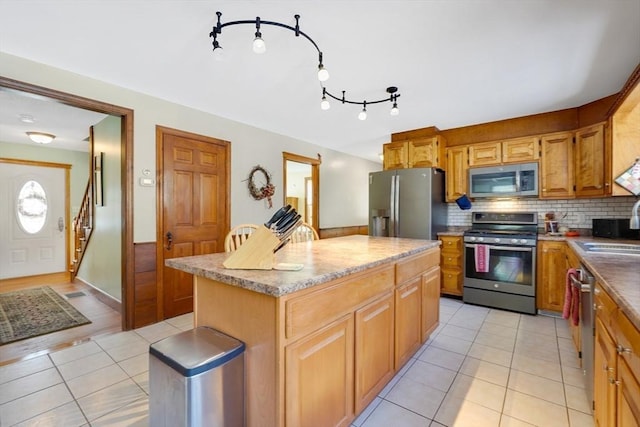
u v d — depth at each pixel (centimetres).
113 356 235
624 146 266
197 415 116
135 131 289
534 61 234
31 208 508
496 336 274
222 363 122
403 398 185
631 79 213
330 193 557
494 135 386
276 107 336
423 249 232
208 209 351
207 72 252
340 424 146
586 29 192
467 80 267
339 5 168
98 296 388
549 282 321
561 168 331
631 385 99
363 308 163
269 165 427
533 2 167
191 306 334
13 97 299
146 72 252
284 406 119
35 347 252
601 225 310
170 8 172
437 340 266
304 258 176
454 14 177
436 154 398
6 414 170
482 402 181
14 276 492
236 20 183
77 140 476
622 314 110
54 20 183
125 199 284
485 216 395
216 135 360
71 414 171
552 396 186
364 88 283
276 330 117
